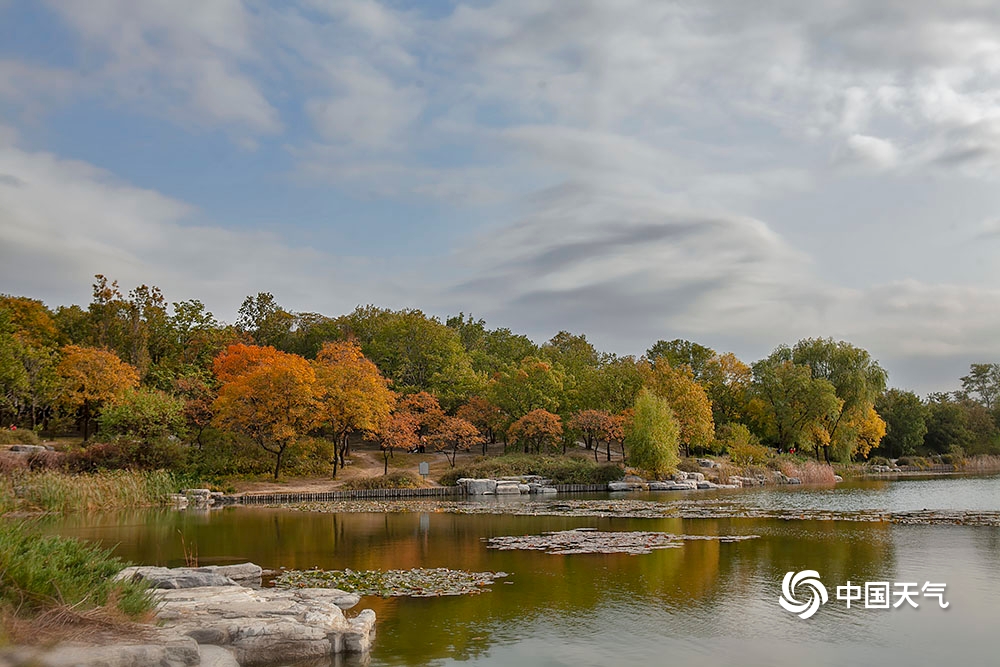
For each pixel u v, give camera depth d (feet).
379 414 213.05
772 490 196.95
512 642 49.70
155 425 194.18
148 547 91.30
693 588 66.33
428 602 60.90
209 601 52.85
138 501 150.30
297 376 195.11
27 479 136.77
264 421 196.24
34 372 215.31
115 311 269.64
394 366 308.60
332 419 207.00
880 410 372.17
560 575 72.08
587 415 253.44
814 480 241.35
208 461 191.11
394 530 109.19
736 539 95.09
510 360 368.27
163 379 240.53
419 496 185.98
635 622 54.80
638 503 155.33
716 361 332.60
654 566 76.69
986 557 80.59
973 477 261.03
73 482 141.18
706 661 45.98
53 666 34.81
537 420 243.40
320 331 326.24
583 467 211.00
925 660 46.29
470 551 87.40
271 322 330.54
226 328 323.16
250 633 44.93
